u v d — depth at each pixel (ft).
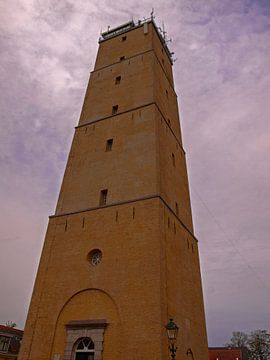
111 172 71.77
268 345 201.67
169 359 48.44
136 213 61.67
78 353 52.75
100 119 84.79
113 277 56.34
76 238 65.00
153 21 108.68
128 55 100.68
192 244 77.51
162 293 51.65
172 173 77.77
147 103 80.48
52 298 59.47
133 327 49.85
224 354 197.88
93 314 54.60
